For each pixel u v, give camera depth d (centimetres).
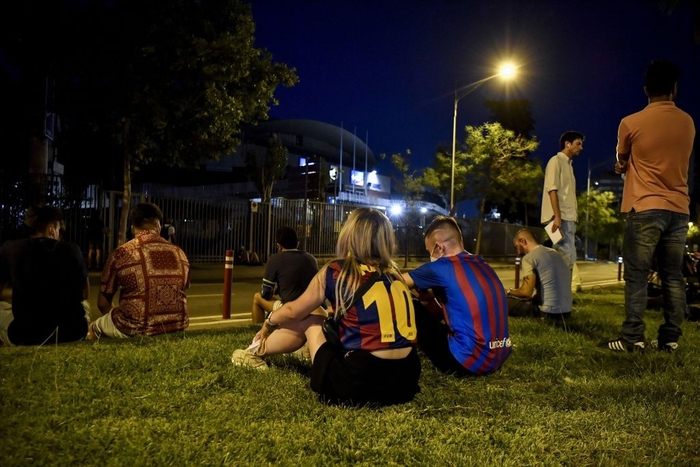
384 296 319
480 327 378
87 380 357
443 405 339
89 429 276
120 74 1450
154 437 272
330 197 4444
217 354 442
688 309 740
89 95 1486
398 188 2955
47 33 1405
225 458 253
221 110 1571
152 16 1433
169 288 510
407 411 324
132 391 343
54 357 409
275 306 581
